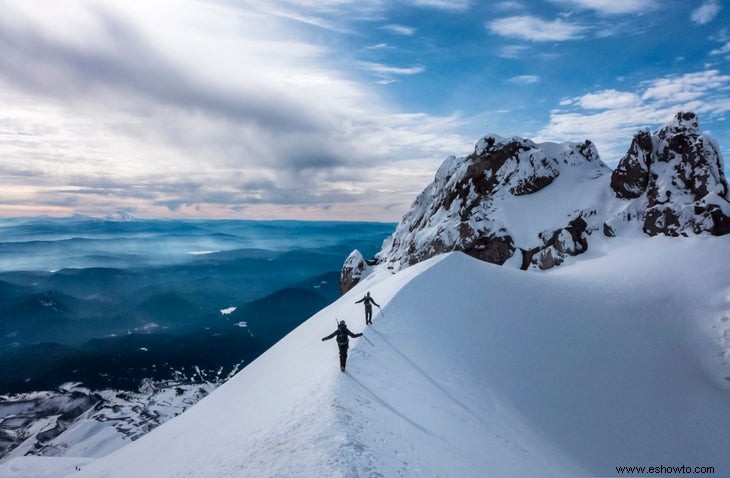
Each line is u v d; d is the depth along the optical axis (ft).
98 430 547.49
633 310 108.47
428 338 81.41
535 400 75.41
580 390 80.74
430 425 47.52
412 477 31.32
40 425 592.60
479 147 220.64
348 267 259.60
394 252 258.98
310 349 82.12
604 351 93.35
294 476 28.99
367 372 57.47
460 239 186.70
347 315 97.45
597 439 69.31
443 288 103.50
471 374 75.05
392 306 89.45
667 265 123.65
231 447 45.42
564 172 199.41
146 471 57.06
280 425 43.32
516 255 171.01
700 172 147.64
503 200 195.52
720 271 113.60
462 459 40.75
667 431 73.46
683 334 99.76
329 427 36.70
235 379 100.17
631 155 164.86
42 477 109.70
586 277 127.54
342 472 28.12
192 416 81.76
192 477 40.91
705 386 84.69
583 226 163.73
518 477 43.39
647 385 84.58
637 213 156.46
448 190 229.66
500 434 56.65
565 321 101.86
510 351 87.45
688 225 137.80
